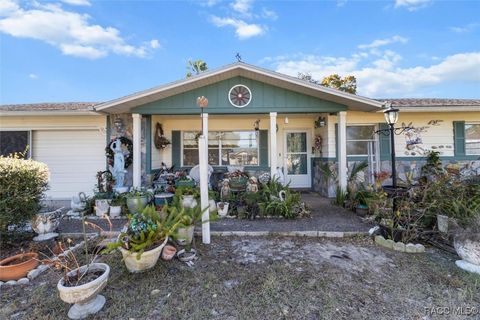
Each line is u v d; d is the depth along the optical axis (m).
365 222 4.90
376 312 2.39
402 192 4.67
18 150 7.36
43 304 2.51
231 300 2.55
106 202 5.66
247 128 8.80
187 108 6.37
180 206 4.19
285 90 6.33
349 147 7.80
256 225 4.80
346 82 17.22
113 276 2.96
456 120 7.64
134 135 6.45
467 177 4.93
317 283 2.84
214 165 8.77
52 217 4.22
